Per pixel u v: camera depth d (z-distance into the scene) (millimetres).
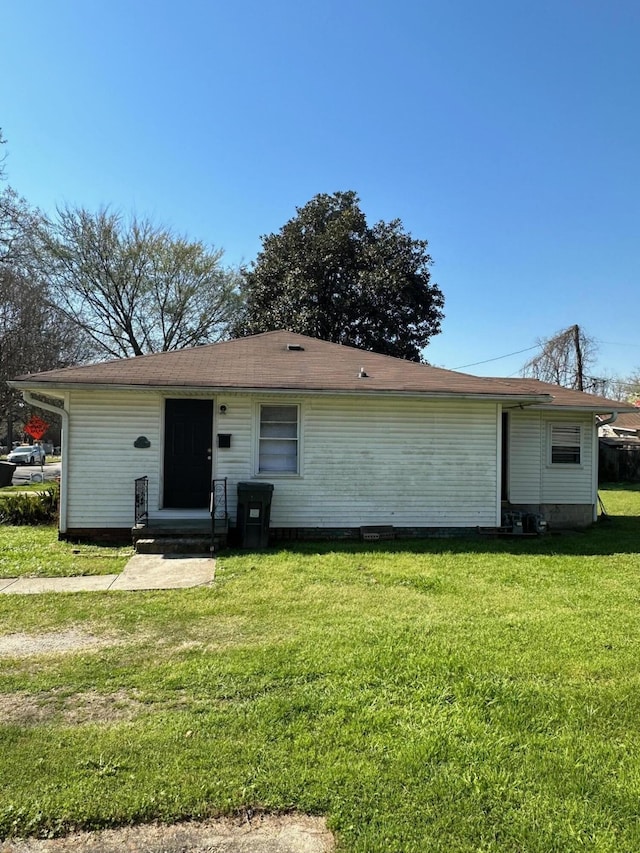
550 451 12141
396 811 2504
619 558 8188
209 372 9680
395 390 9359
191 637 4730
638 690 3736
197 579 6738
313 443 9680
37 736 3102
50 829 2377
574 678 3920
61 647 4516
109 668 4051
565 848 2303
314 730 3164
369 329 24359
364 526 9719
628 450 24156
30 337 24859
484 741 3082
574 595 6094
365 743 3035
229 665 4070
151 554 8148
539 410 11945
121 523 9250
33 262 24922
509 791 2650
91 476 9219
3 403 24938
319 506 9672
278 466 9750
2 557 7914
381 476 9820
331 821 2438
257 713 3350
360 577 6840
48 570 7172
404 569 7254
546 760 2918
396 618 5219
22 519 11242
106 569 7238
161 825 2416
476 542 9484
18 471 30109
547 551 8727
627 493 19203
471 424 10039
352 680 3822
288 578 6762
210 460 9719
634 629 4949
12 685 3773
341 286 24672
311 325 23500
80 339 27219
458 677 3898
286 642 4555
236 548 8672
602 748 3039
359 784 2682
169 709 3430
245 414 9594
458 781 2713
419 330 25484
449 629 4902
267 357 11125
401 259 24500
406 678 3863
